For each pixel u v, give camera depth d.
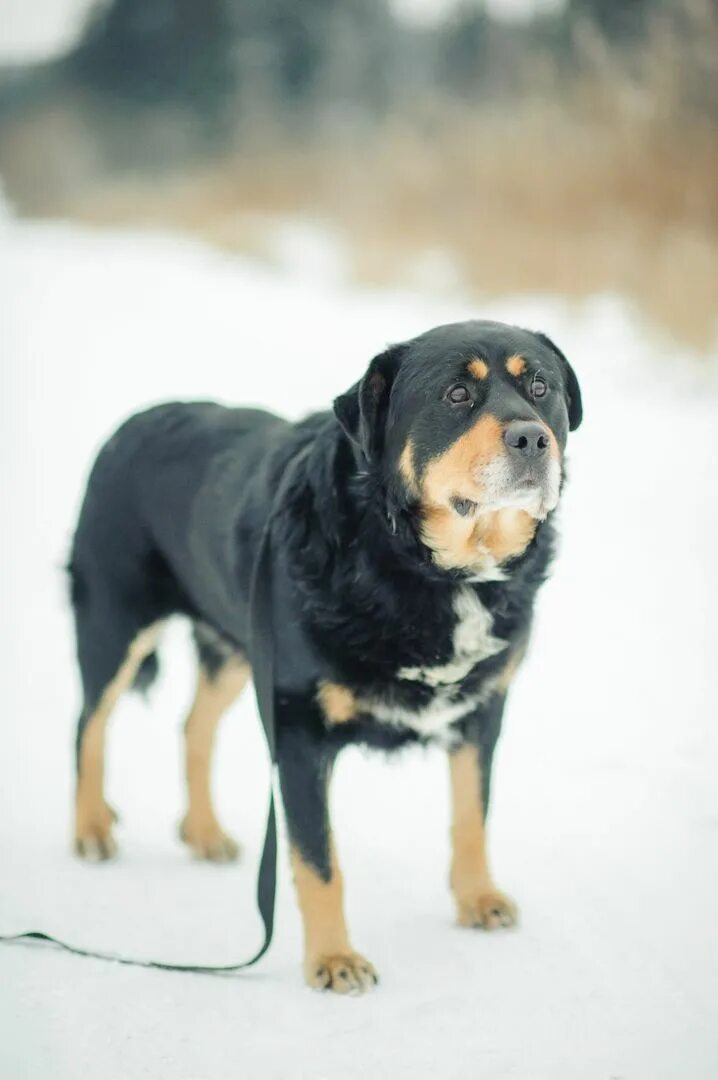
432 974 3.08
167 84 29.80
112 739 4.83
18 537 7.36
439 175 15.04
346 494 3.18
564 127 12.45
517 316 11.20
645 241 10.95
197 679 3.94
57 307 15.13
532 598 3.30
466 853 3.37
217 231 19.66
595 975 3.01
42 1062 2.69
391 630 3.09
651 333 9.57
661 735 4.47
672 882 3.47
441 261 13.88
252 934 3.33
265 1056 2.71
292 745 3.16
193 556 3.70
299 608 3.12
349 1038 2.79
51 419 10.02
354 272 14.41
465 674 3.19
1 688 5.32
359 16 25.34
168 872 3.73
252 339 12.30
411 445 3.17
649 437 8.20
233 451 3.68
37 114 30.34
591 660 5.22
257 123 24.09
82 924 3.38
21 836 3.97
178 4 29.30
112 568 3.88
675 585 5.96
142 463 3.89
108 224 22.36
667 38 11.08
